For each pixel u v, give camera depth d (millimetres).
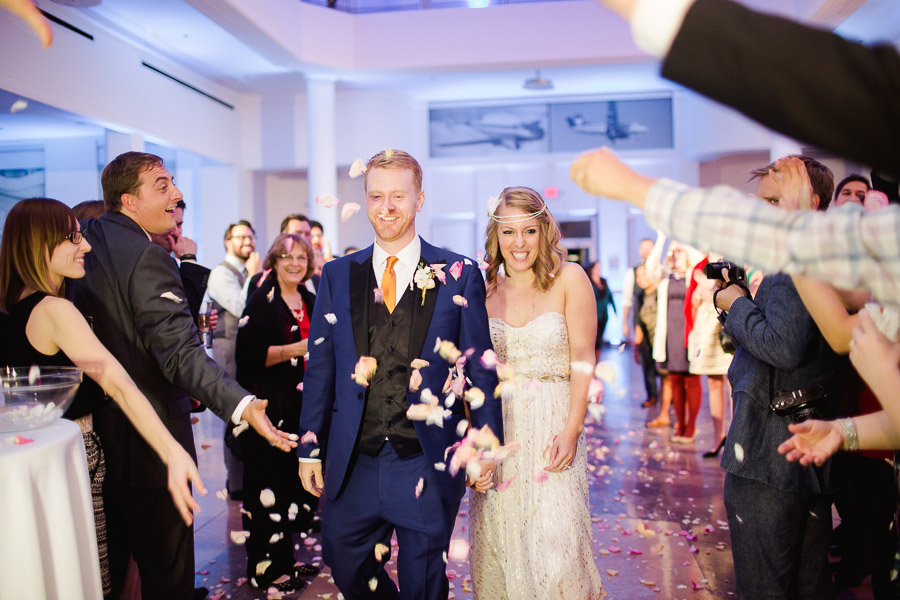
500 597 2324
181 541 2193
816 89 612
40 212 1979
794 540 1896
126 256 2156
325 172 11453
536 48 10594
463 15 10672
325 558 2146
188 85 11133
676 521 3797
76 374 1780
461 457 1992
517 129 13672
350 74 11125
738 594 1979
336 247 11602
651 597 2859
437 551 2027
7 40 7242
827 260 746
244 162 13078
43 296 1960
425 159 13914
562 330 2316
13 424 1712
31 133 10391
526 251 2340
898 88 607
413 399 2041
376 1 10781
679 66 667
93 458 2094
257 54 10523
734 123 12141
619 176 852
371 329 2104
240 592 2973
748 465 1882
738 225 772
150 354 2162
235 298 4543
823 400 1846
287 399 3146
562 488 2229
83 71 8492
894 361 1131
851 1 7195
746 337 1871
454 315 2123
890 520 2348
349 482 2076
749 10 654
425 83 12359
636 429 6180
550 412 2287
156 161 2299
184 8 8633
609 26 10469
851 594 2785
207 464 5156
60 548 1604
